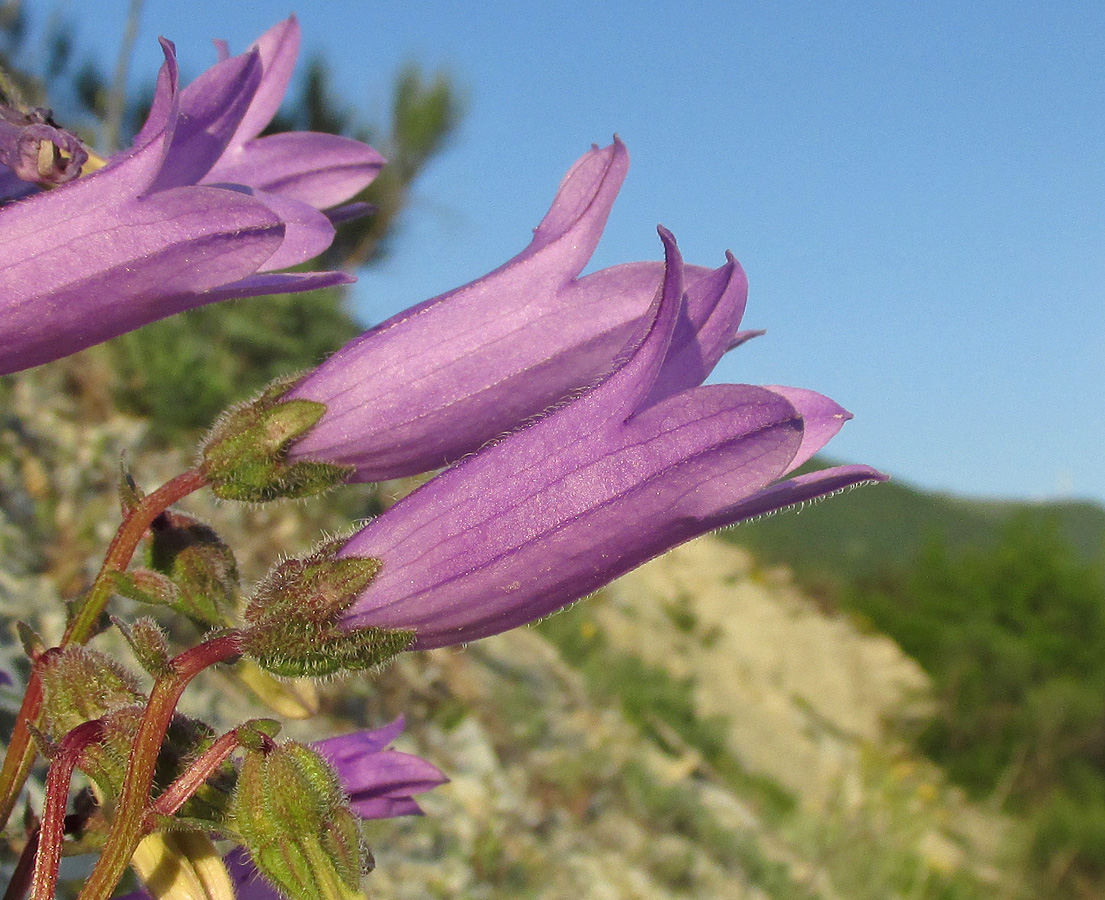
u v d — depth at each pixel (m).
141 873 0.06
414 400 0.07
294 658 0.06
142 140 0.06
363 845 0.06
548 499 0.06
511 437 0.06
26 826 0.07
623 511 0.06
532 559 0.06
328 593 0.06
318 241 0.07
